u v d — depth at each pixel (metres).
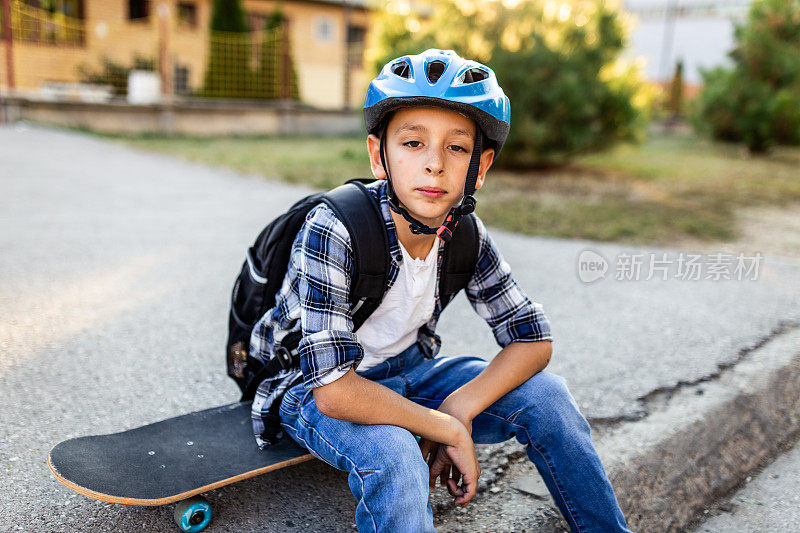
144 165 7.97
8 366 2.43
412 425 1.42
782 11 13.30
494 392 1.54
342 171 8.11
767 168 10.81
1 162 7.27
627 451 2.08
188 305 3.26
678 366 2.76
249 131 14.12
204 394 2.29
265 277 1.56
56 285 3.43
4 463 1.80
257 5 21.16
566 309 3.47
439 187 1.38
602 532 1.58
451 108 1.35
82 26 16.38
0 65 14.25
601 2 9.09
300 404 1.54
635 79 9.36
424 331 1.68
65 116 11.91
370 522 1.32
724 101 13.77
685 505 2.06
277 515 1.67
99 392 2.27
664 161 11.55
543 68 8.76
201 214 5.41
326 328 1.39
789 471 2.34
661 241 5.23
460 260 1.57
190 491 1.43
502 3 8.80
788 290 4.00
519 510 1.78
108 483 1.44
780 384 2.72
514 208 6.21
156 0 18.58
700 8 18.22
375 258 1.42
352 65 19.67
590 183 8.48
